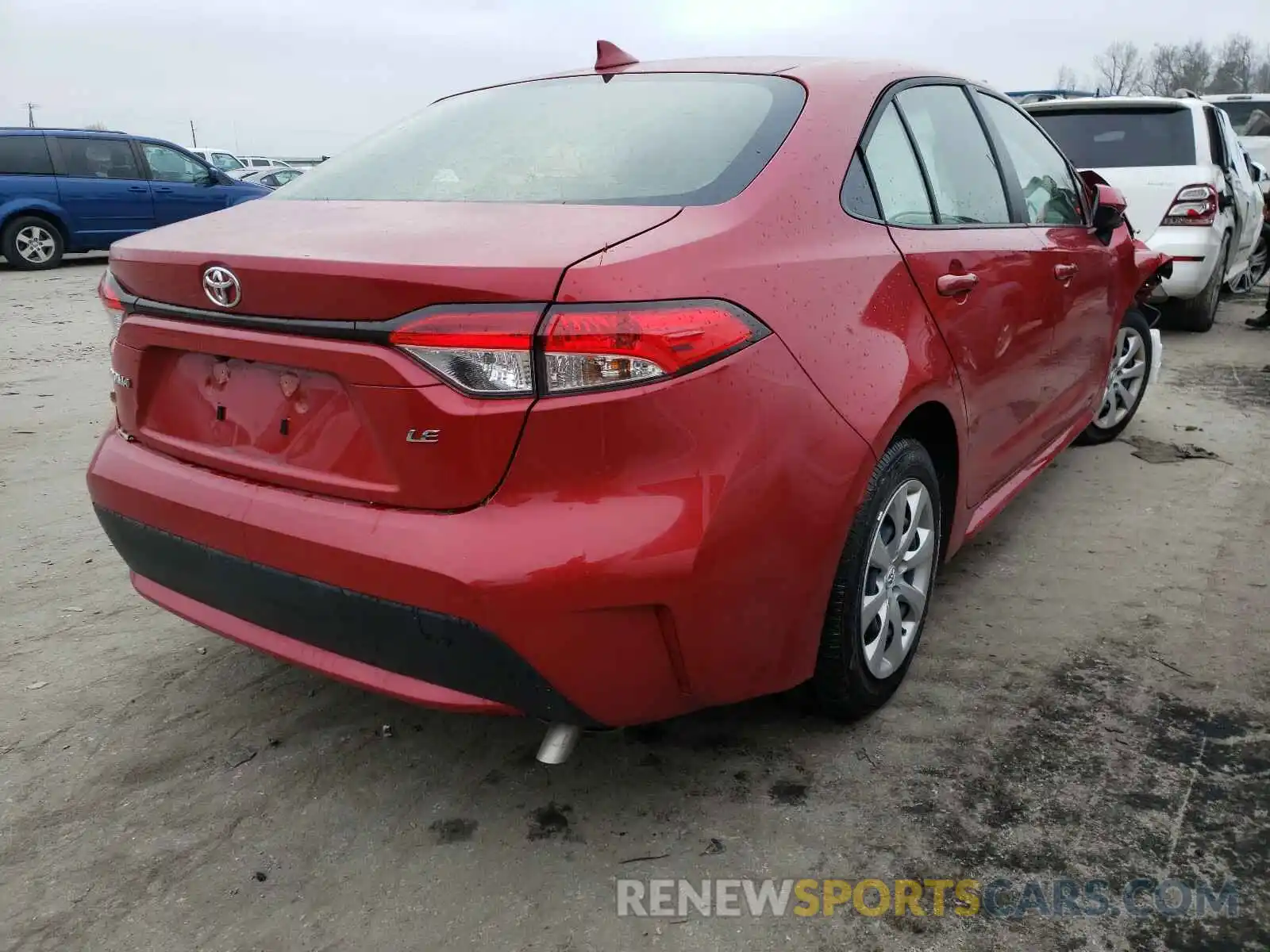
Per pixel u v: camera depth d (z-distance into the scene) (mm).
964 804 2260
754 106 2451
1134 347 4809
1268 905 1953
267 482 2092
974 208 3002
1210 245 7027
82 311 9547
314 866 2107
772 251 2084
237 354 2053
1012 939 1890
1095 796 2277
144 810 2283
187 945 1905
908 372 2352
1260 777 2332
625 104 2588
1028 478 3578
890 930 1916
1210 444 4895
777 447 1990
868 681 2500
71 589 3391
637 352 1786
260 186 14859
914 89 2869
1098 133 7395
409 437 1842
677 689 2014
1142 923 1918
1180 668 2818
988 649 2938
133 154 13531
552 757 2006
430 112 2979
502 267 1771
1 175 12680
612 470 1824
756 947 1884
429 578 1827
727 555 1919
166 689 2783
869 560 2348
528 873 2080
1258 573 3436
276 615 2107
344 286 1836
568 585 1805
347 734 2570
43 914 1979
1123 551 3633
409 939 1913
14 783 2371
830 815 2236
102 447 2484
